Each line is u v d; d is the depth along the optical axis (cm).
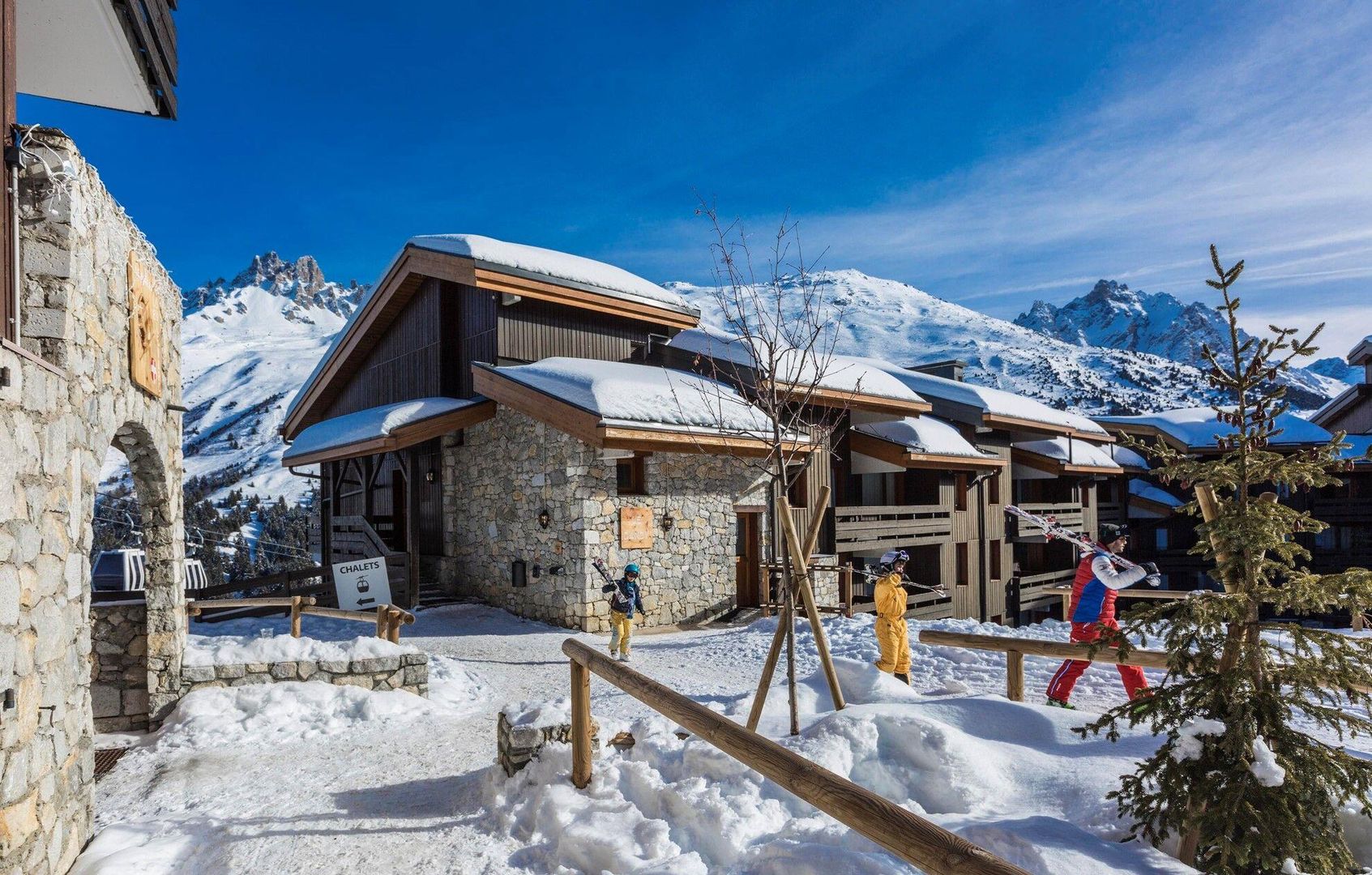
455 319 1888
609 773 445
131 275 575
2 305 361
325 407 2445
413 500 1605
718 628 1450
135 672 748
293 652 805
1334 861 300
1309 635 316
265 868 408
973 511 2270
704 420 1394
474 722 762
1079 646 569
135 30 537
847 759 441
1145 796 331
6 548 343
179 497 784
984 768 422
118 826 471
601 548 1384
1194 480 349
